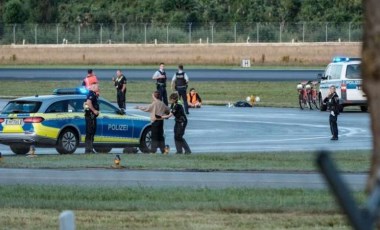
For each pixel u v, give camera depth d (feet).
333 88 279.49
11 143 251.80
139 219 123.95
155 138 257.55
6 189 156.15
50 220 124.06
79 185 164.66
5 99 483.51
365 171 189.88
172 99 240.53
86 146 256.93
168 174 186.29
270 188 156.87
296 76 615.16
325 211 128.88
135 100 476.13
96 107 255.50
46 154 251.39
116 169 197.77
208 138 290.97
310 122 351.05
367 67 67.15
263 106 453.17
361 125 339.36
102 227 117.91
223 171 192.03
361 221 42.86
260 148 256.52
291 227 117.29
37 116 250.37
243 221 121.49
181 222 120.98
